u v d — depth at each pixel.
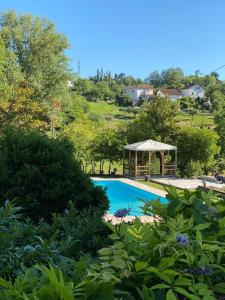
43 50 39.81
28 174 6.39
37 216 6.38
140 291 2.02
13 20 40.62
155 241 2.29
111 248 2.36
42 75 39.28
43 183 6.44
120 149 28.47
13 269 2.73
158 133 29.44
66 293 1.74
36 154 6.61
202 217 2.83
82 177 6.73
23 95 22.11
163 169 27.80
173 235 2.30
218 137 29.03
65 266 2.45
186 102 82.81
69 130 28.41
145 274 2.12
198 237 2.37
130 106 99.38
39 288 1.91
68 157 6.79
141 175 27.28
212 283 2.36
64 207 6.50
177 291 2.05
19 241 3.52
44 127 22.56
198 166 27.56
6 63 32.09
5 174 6.41
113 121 64.88
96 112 82.50
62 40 40.62
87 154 28.39
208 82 101.62
